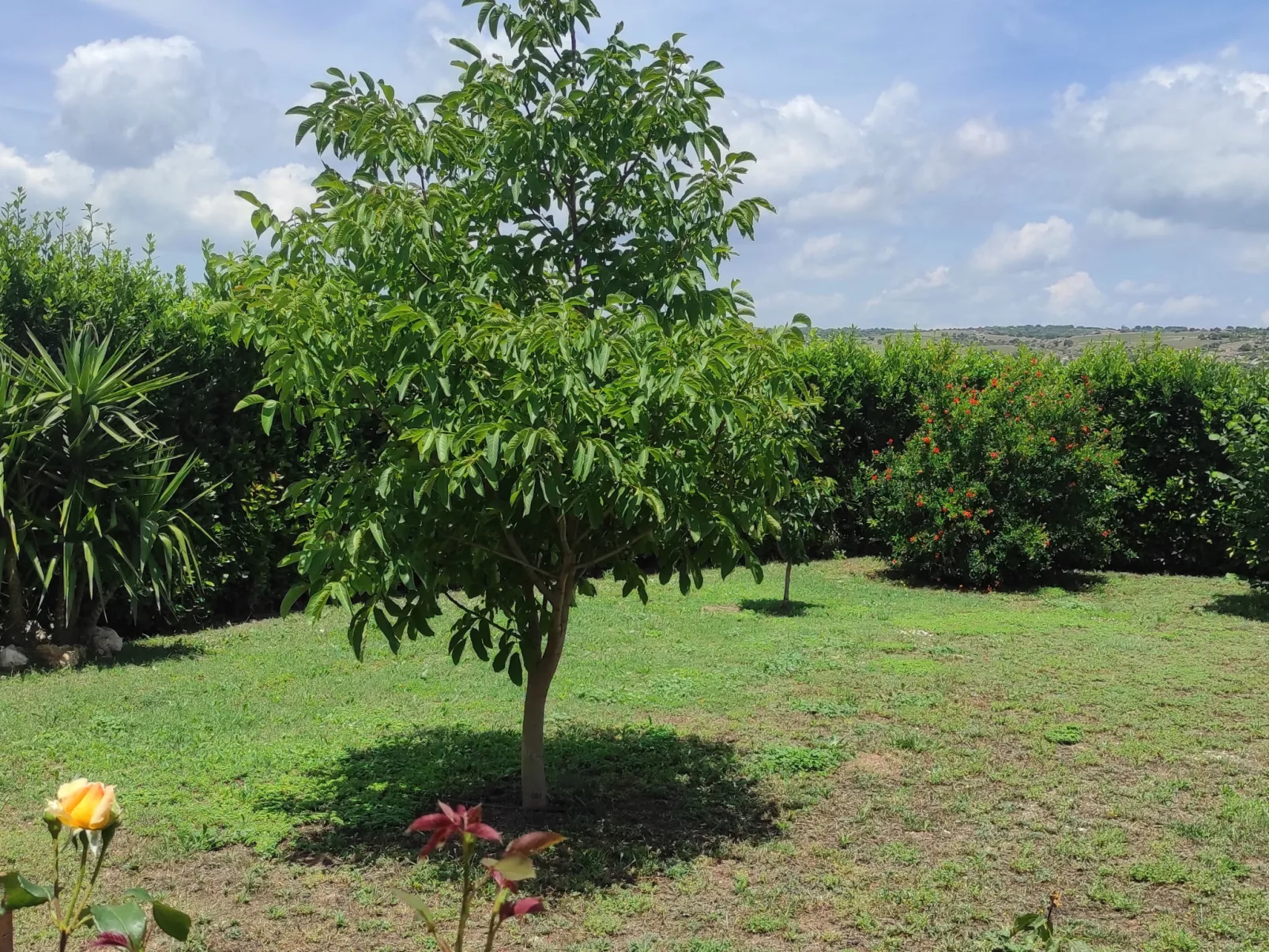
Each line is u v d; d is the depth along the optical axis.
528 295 4.95
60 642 8.44
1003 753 5.96
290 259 4.68
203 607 10.08
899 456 13.47
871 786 5.39
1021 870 4.37
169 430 9.70
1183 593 12.16
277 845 4.49
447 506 3.99
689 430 4.29
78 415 8.37
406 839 4.62
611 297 4.28
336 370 4.30
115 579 8.51
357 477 4.36
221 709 6.74
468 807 5.00
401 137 4.59
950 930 3.82
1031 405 12.77
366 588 4.38
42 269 9.44
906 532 13.07
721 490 4.54
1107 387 14.36
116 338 9.61
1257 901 4.05
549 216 5.02
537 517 4.52
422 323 4.15
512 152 4.73
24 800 5.02
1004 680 7.66
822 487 9.05
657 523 4.50
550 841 1.74
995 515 12.71
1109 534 13.05
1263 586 12.38
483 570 4.80
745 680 7.67
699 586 4.86
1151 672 7.92
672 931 3.81
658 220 5.05
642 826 4.80
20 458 8.05
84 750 5.78
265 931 3.77
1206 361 13.88
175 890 4.10
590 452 3.81
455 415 4.21
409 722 6.52
